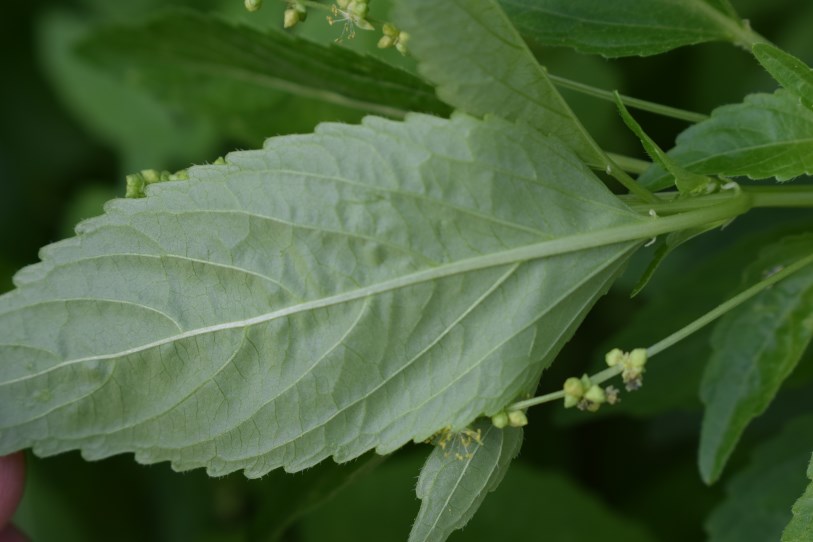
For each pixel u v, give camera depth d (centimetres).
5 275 33
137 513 34
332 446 25
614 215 25
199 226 25
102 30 30
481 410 25
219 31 29
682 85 33
